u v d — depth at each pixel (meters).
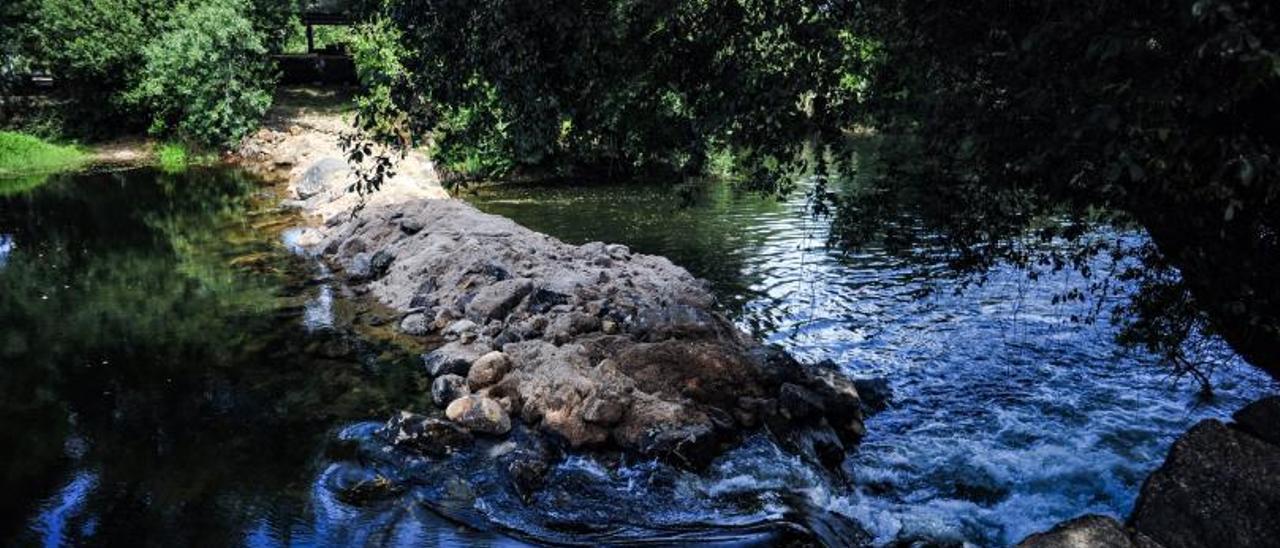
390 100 6.04
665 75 6.14
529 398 7.59
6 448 6.91
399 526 5.83
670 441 6.80
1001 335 9.96
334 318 10.65
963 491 6.55
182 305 11.16
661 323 8.80
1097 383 8.58
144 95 26.17
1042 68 4.23
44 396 8.03
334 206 17.30
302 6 30.94
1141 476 6.70
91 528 5.69
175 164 24.83
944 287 11.83
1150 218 5.12
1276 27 3.16
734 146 6.01
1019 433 7.51
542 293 10.09
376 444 7.02
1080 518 4.74
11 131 26.50
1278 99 3.62
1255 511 4.60
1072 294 7.94
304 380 8.53
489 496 6.28
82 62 25.59
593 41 5.82
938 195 6.62
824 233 15.46
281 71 30.02
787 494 6.42
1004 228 6.76
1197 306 6.30
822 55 5.53
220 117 26.52
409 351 9.44
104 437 7.13
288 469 6.59
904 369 9.02
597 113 6.38
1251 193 4.24
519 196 19.73
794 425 7.29
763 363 7.91
